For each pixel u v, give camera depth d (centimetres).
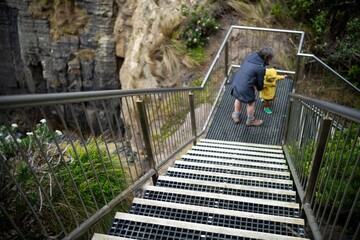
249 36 917
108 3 1219
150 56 913
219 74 832
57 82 1413
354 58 830
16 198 273
